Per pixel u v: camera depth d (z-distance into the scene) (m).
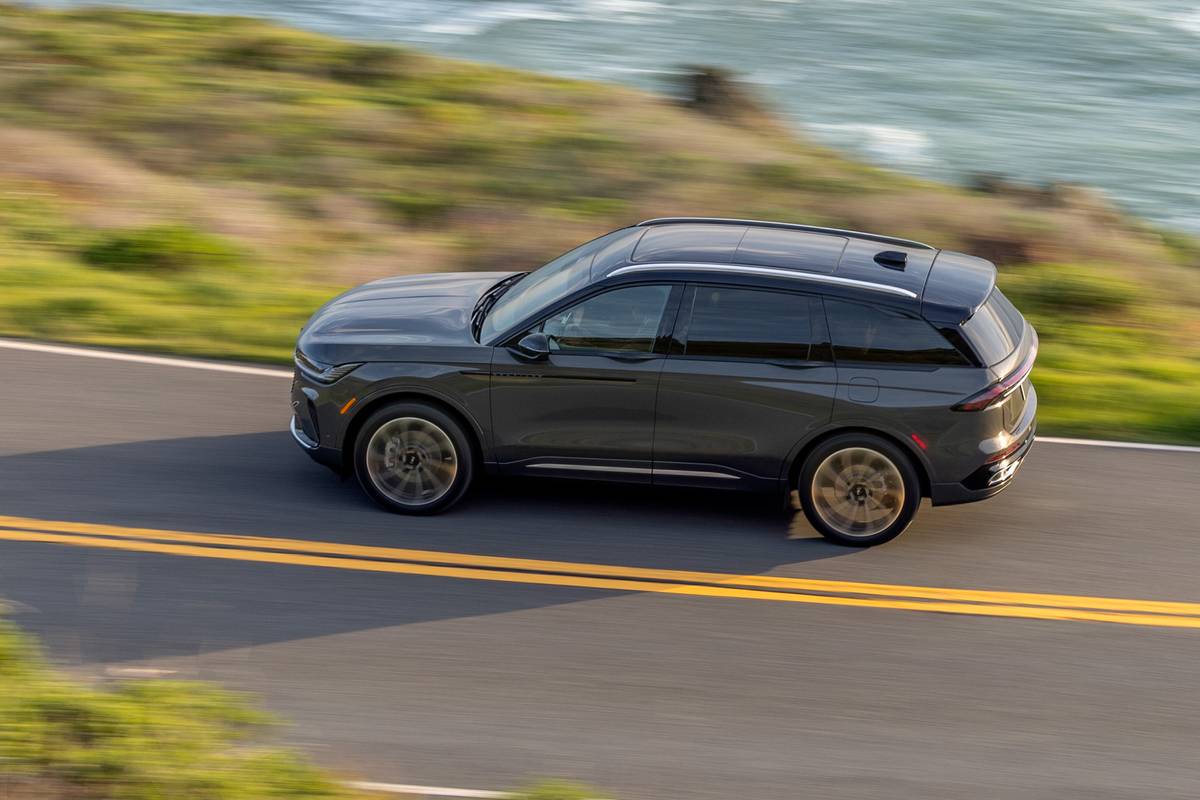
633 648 12.27
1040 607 13.36
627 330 14.13
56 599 12.48
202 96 35.25
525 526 14.53
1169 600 13.59
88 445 15.86
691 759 10.66
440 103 36.28
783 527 14.88
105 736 9.73
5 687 10.07
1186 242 33.66
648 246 14.91
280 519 14.34
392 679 11.56
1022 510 15.49
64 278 21.94
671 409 14.15
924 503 15.59
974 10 80.62
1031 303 24.22
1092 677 12.16
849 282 14.02
